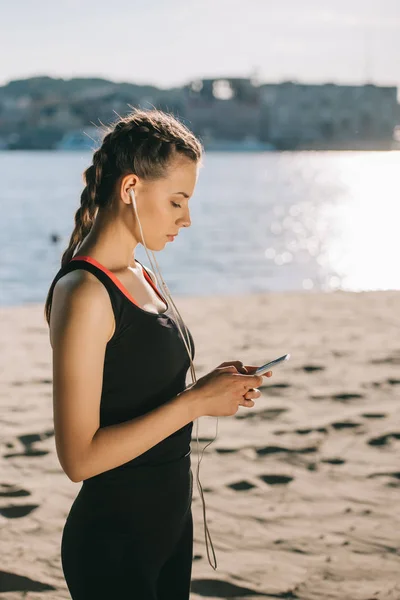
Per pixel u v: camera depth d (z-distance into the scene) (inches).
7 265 838.5
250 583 119.1
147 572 66.9
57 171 4923.7
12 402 225.1
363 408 214.7
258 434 193.3
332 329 340.5
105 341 61.9
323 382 244.1
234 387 63.8
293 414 209.9
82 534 66.4
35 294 640.4
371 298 444.1
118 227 65.9
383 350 293.1
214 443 186.7
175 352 65.8
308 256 957.2
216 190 2810.0
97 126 70.2
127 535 65.8
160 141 64.0
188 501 70.0
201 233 1253.1
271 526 140.6
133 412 64.7
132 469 65.6
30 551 130.3
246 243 1111.0
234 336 324.5
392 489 157.6
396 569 123.6
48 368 272.7
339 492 156.4
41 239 1130.7
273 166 6205.7
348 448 182.7
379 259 935.7
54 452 181.0
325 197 2425.0
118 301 62.1
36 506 149.6
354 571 122.9
